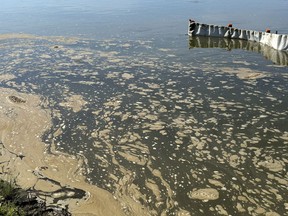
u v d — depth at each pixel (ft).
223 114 47.75
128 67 73.46
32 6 255.91
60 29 132.77
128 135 42.11
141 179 33.06
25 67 74.54
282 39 90.17
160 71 69.97
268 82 61.82
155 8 211.82
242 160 36.22
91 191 31.01
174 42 103.71
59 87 60.23
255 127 43.68
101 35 116.57
